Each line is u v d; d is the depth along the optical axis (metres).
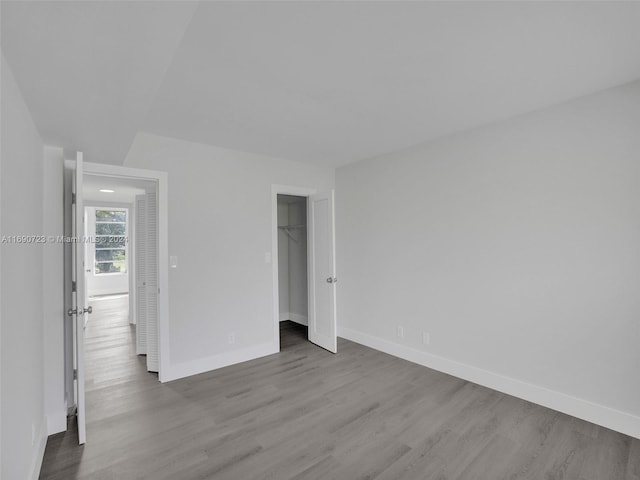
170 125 2.87
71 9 1.00
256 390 2.93
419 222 3.51
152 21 1.09
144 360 3.73
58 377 2.33
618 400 2.26
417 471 1.89
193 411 2.56
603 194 2.31
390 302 3.84
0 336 1.18
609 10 1.49
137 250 3.90
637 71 2.06
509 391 2.80
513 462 1.96
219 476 1.85
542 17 1.54
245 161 3.72
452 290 3.21
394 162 3.76
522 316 2.72
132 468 1.92
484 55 1.86
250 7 1.43
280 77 2.08
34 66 1.33
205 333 3.38
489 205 2.93
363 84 2.19
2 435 1.21
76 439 2.22
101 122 1.95
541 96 2.39
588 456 2.01
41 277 2.21
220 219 3.50
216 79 2.09
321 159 4.07
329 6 1.44
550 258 2.57
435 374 3.25
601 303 2.33
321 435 2.24
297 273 5.45
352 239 4.32
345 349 4.04
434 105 2.53
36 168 2.03
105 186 4.71
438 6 1.45
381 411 2.55
